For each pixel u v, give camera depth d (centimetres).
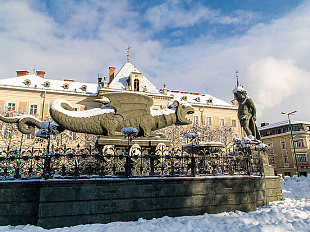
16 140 2095
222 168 657
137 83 3456
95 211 505
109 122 732
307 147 4325
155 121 796
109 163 574
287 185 1282
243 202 645
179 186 582
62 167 524
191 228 480
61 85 3416
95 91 3509
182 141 2955
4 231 455
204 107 4066
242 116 1104
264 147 928
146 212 540
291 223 537
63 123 703
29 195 512
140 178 554
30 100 3111
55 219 479
